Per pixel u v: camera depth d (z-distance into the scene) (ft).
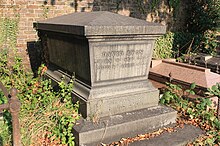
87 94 12.17
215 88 15.21
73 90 13.29
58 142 11.37
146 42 13.11
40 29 17.24
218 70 22.21
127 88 13.04
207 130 13.29
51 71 17.30
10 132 11.20
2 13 20.43
